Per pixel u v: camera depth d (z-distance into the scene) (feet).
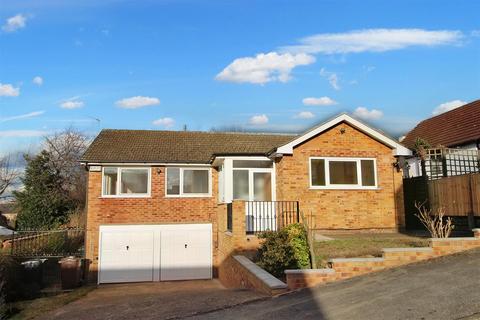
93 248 66.49
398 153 59.41
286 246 37.29
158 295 45.44
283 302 27.94
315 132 58.59
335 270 31.55
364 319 23.07
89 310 36.96
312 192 58.08
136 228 67.87
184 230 69.05
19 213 106.52
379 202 59.06
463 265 30.50
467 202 44.01
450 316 22.17
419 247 35.32
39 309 40.98
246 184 62.85
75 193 115.85
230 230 53.16
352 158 59.41
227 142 78.69
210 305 30.45
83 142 131.13
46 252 72.08
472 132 75.82
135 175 68.85
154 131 81.97
